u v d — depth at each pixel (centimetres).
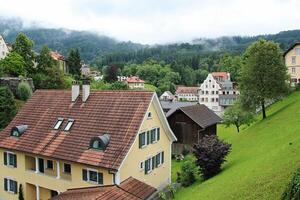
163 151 3422
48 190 3209
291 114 4691
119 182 2630
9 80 7056
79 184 2861
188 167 3459
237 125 6406
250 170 2691
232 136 5884
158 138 3294
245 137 4709
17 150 3225
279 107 6072
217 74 16725
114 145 2778
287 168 2175
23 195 3288
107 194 2258
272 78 5259
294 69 8375
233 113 6381
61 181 2983
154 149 3216
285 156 2534
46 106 3562
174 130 5219
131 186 2553
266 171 2394
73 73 12325
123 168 2683
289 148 2712
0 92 5775
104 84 11906
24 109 3675
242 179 2517
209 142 3378
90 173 2791
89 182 2789
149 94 3064
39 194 3234
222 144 3353
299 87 6750
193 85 19962
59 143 3052
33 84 7788
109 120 3020
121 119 2977
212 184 2856
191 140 5100
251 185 2228
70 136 3061
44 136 3219
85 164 2742
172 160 4984
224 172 3162
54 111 3444
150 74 19475
